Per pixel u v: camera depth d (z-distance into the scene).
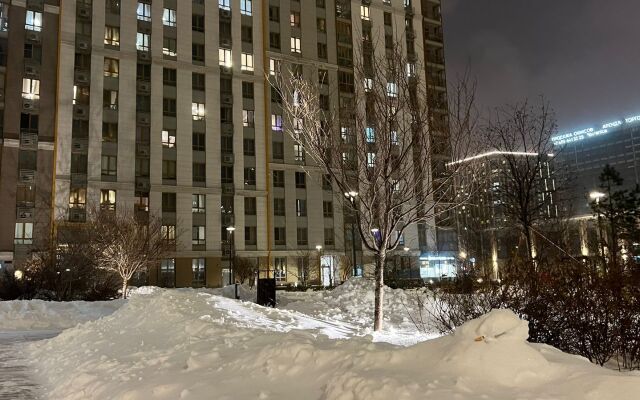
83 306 20.58
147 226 38.22
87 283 27.98
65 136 49.34
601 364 8.13
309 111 13.31
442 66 67.62
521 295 9.28
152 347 8.95
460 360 4.31
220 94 57.41
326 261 59.00
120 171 50.88
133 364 7.61
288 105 14.89
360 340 6.52
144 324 11.62
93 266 28.97
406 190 12.16
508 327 4.41
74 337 11.98
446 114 13.34
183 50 56.22
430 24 70.38
